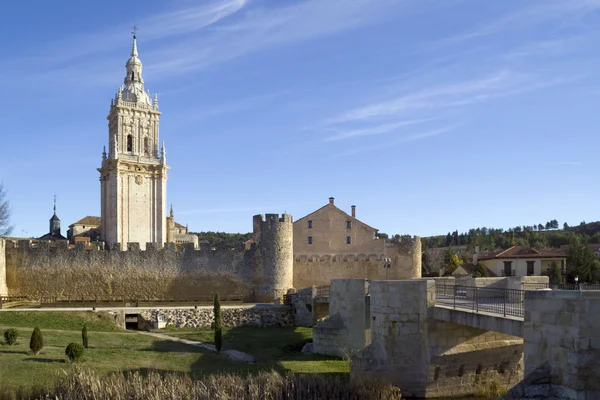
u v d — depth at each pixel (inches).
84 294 2503.7
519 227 7185.0
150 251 2593.5
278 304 2384.4
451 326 1162.0
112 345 1549.0
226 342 1770.4
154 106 3590.1
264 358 1551.4
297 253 3088.1
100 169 3479.3
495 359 1219.2
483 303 1198.9
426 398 1141.7
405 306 1169.4
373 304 1234.0
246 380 1084.5
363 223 3142.2
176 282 2593.5
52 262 2498.8
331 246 3112.7
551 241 5467.5
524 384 776.3
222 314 2198.6
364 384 1094.4
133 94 3533.5
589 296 733.3
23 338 1508.4
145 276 2571.4
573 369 731.4
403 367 1162.0
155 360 1376.7
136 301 2477.9
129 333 1856.5
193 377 1208.8
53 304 2396.7
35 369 1166.3
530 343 812.6
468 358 1179.9
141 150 3501.5
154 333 1935.3
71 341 1540.4
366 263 3095.5
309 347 1699.1
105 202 3469.5
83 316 1962.4
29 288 2466.8
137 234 3373.5
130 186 3383.4
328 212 3134.8
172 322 2119.8
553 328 770.8
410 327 1166.3
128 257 2568.9
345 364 1455.5
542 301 792.3
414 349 1162.0
